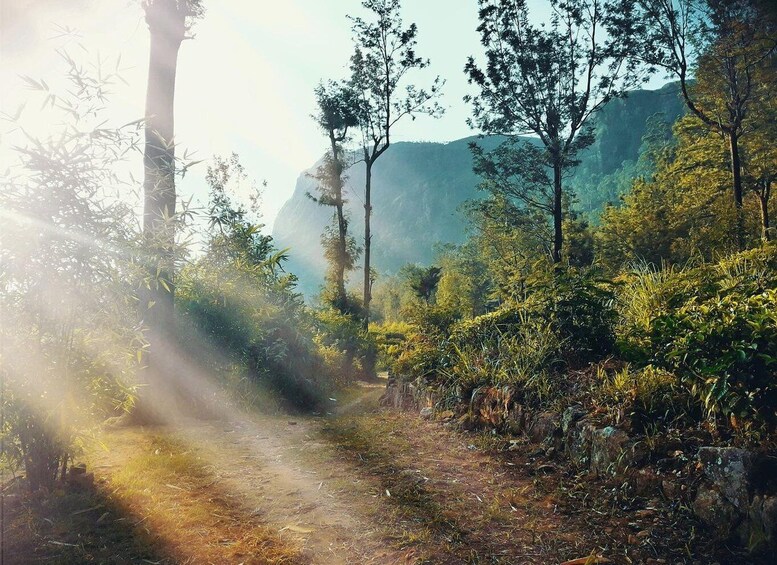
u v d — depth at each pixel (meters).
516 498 3.72
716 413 3.60
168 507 3.59
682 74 24.22
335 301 29.03
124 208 3.57
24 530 3.11
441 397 6.57
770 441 3.12
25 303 3.26
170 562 2.84
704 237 20.19
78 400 3.47
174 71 7.35
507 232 34.53
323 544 3.08
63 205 3.20
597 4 24.55
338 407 8.89
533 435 4.87
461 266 57.06
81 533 3.12
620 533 3.10
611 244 30.48
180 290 8.23
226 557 2.91
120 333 3.65
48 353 3.36
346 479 4.26
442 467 4.53
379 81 27.97
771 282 4.53
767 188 27.67
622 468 3.71
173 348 7.07
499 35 26.30
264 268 10.05
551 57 25.36
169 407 6.93
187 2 7.50
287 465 4.71
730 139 24.02
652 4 23.62
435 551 2.97
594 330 5.52
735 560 2.73
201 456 4.92
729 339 3.56
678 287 5.52
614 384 4.45
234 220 9.44
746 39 20.55
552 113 25.67
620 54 24.12
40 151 3.11
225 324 8.20
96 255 3.36
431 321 9.88
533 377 5.30
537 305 6.24
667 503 3.30
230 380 7.93
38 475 3.58
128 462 4.50
